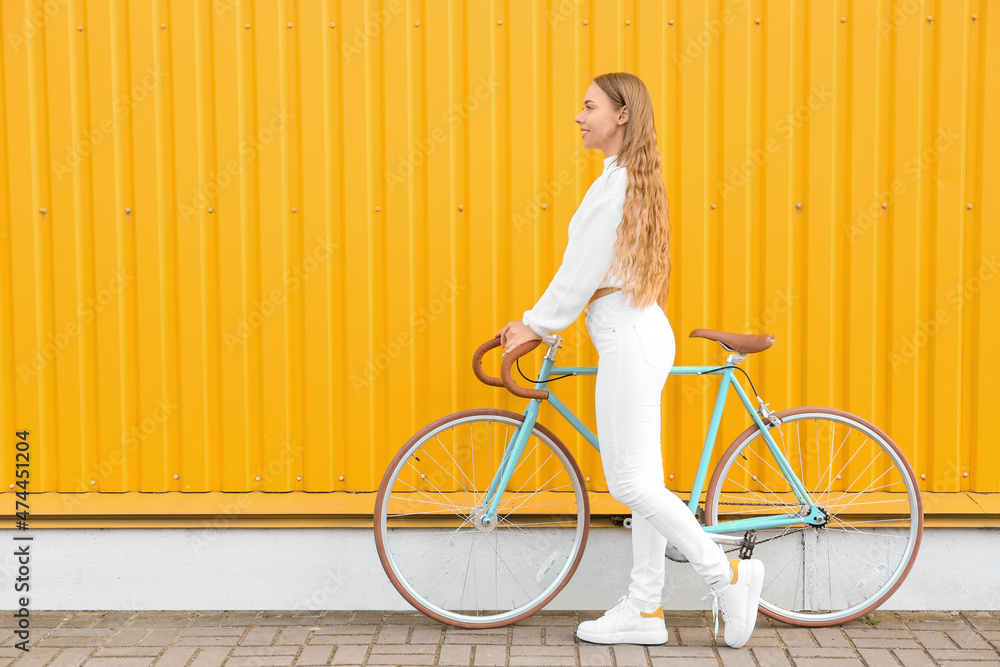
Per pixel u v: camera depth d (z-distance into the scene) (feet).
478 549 10.09
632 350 8.40
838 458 10.07
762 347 9.10
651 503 8.55
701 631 9.46
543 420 10.07
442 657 8.77
